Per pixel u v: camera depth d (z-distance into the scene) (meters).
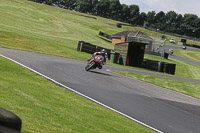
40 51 29.66
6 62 15.97
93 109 10.52
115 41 76.50
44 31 60.00
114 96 14.47
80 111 9.52
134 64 43.97
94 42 68.12
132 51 43.47
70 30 77.62
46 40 43.72
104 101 12.80
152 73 35.12
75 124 7.63
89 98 12.63
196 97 22.16
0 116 3.48
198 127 12.08
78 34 74.31
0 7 76.25
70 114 8.62
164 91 21.33
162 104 15.47
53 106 9.04
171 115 13.22
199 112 15.65
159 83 25.83
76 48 46.03
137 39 54.75
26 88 10.83
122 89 17.23
